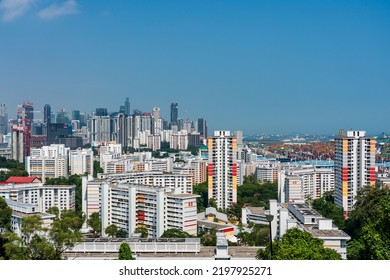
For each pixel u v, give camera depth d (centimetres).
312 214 16250
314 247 9681
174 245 13300
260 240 18738
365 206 15638
